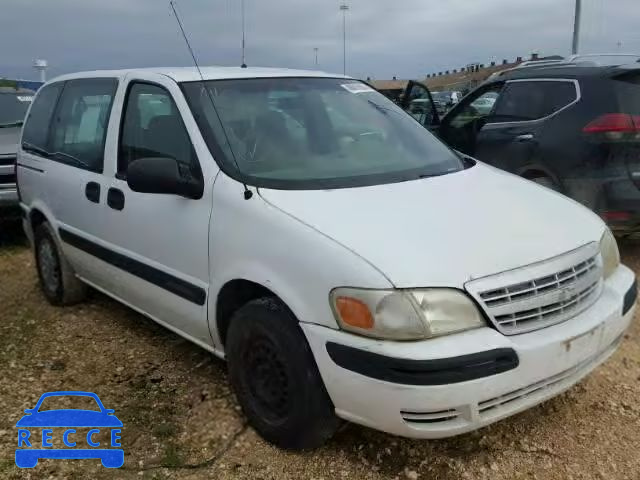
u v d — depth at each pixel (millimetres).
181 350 4176
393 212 2910
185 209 3375
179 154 3514
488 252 2693
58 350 4258
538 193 3459
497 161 6102
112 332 4512
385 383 2479
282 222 2871
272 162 3354
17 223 7164
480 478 2852
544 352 2604
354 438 3123
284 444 3014
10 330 4641
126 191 3836
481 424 2551
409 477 2863
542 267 2709
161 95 3732
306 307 2705
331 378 2643
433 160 3771
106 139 4113
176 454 3084
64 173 4547
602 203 5145
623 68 5270
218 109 3541
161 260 3598
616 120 5051
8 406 3547
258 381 3076
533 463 2941
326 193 3094
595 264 2971
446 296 2512
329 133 3709
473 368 2459
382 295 2498
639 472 2865
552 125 5551
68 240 4578
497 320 2561
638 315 4418
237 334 3104
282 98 3793
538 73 5973
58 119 4875
